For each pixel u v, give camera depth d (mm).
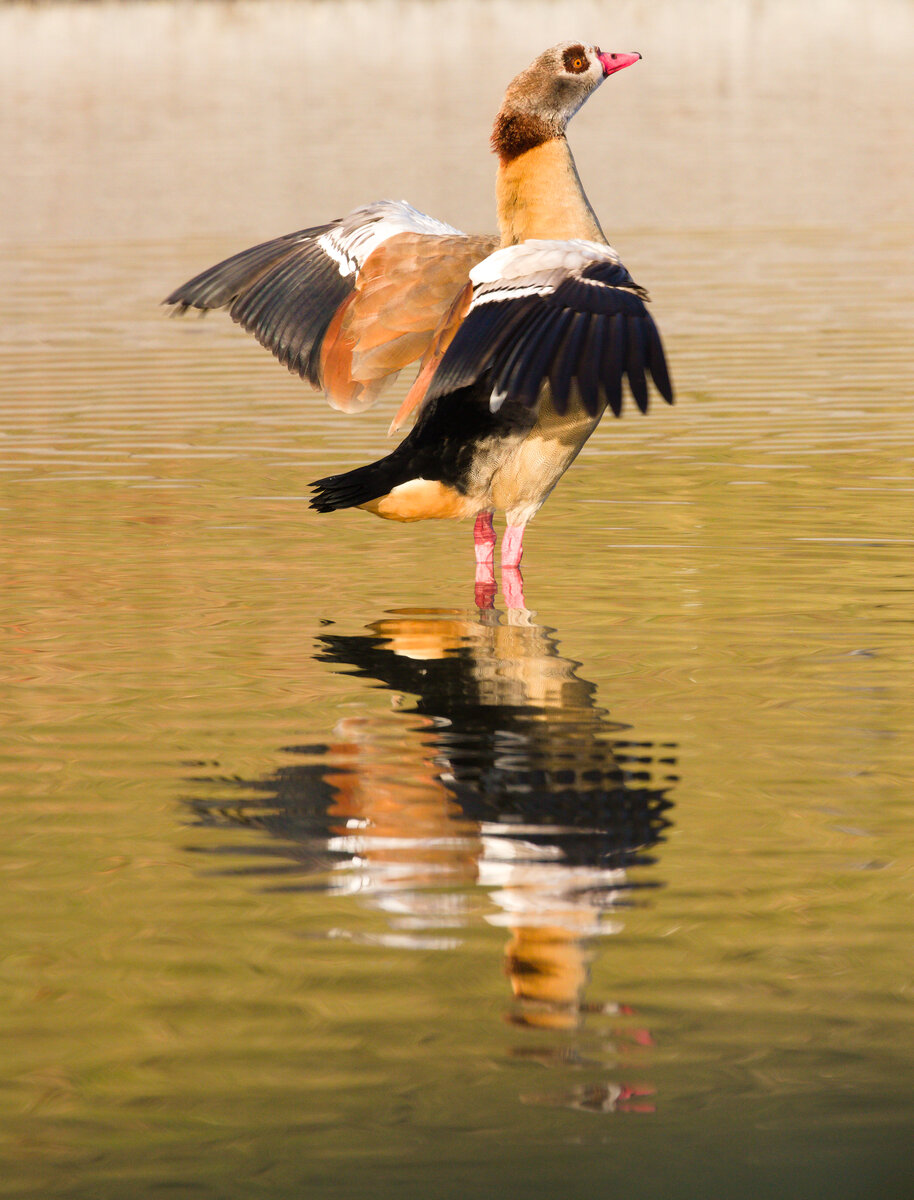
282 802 7625
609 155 49062
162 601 11727
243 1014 5625
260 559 13031
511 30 90438
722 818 7375
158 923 6324
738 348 23625
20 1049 5410
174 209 39594
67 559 12984
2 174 46656
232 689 9570
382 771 8055
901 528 13680
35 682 9734
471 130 53406
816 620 11016
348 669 9984
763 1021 5551
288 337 12586
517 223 12875
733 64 75188
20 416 19734
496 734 8641
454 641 10625
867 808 7488
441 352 11727
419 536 13945
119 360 23859
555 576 12406
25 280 31453
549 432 11766
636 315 9234
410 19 97125
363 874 6793
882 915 6359
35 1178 4734
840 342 23766
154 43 87375
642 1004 5676
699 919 6320
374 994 5754
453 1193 4641
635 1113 5012
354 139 52062
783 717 8891
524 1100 5098
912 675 9688
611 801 7605
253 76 73375
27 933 6242
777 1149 4824
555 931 6297
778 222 37000
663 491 15336
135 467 16781
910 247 33031
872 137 50906
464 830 7266
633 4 103062
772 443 17484
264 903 6516
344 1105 5078
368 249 12453
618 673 9820
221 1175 4746
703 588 11938
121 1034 5508
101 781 7957
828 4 100562
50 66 78188
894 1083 5176
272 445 17953
